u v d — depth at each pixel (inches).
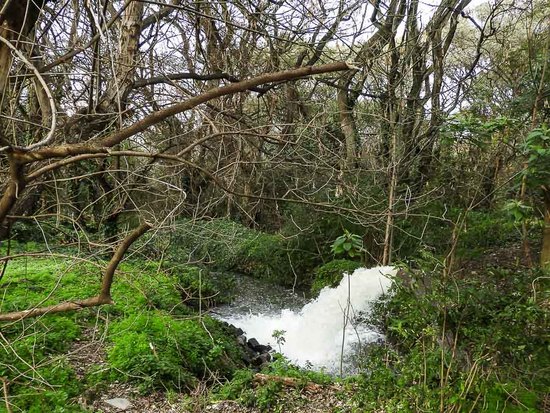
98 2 131.9
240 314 356.2
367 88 344.2
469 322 133.6
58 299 229.1
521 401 134.9
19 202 214.5
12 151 76.4
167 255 340.8
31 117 186.7
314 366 264.2
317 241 428.5
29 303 218.5
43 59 165.8
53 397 158.9
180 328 226.7
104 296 105.2
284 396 180.4
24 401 153.1
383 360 159.0
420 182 358.6
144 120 82.6
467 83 366.9
